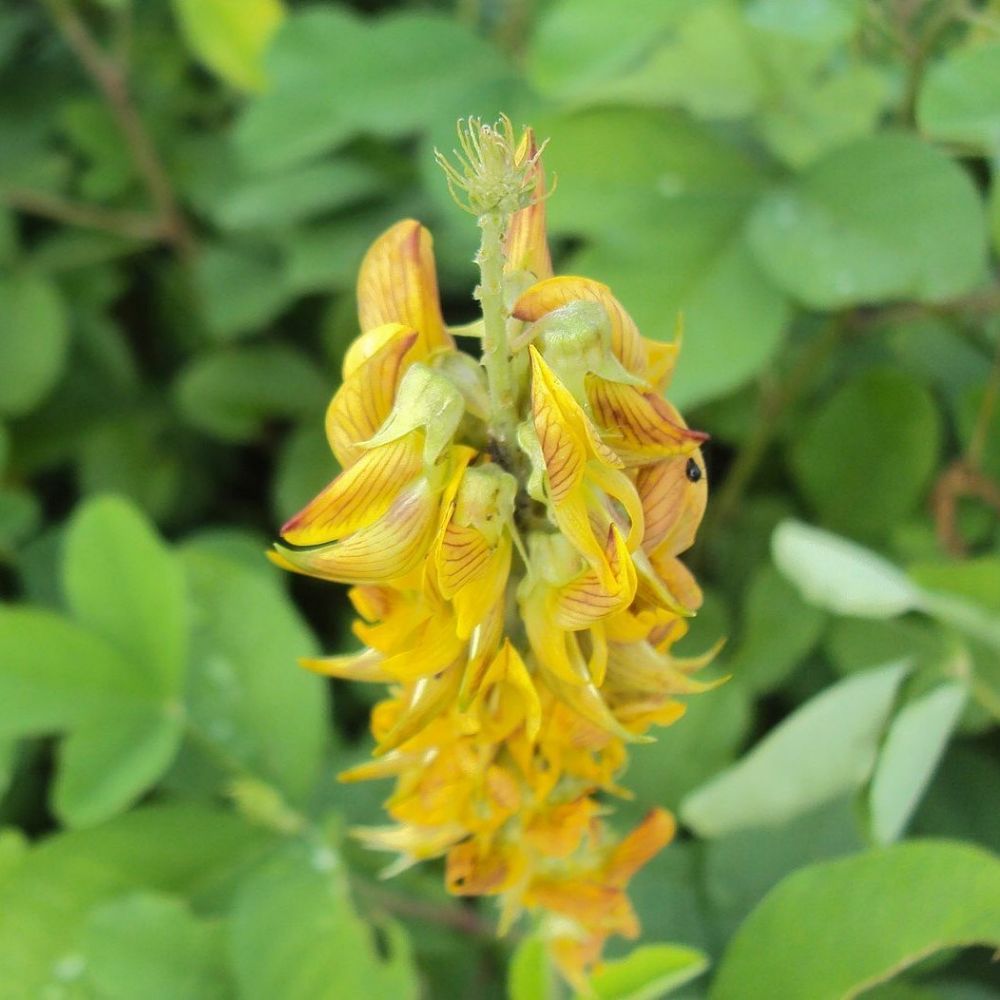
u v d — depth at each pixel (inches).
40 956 11.1
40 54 17.4
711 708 12.1
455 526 8.8
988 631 10.8
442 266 14.1
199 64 17.5
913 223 11.7
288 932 11.0
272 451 16.0
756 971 10.0
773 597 12.8
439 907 12.1
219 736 11.8
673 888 11.6
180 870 11.5
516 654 9.2
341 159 14.5
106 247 15.7
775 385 13.9
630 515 8.8
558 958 10.3
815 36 12.1
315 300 15.9
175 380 16.2
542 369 8.5
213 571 12.1
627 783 11.9
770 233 12.0
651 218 12.3
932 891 9.7
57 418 15.4
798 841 11.6
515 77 13.7
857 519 13.5
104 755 11.5
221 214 14.4
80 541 11.8
